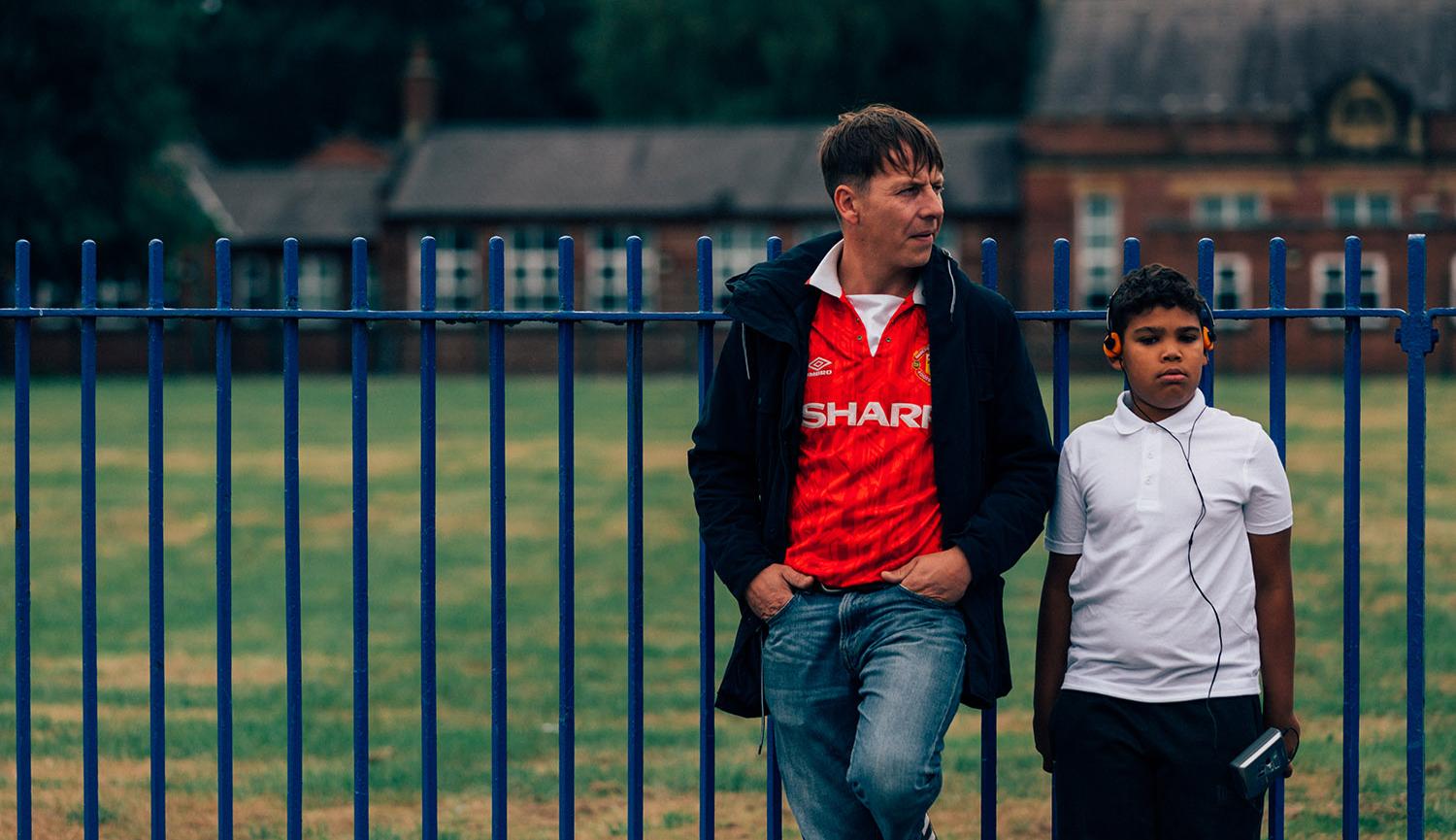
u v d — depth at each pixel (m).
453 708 8.00
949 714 3.85
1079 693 3.98
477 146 45.56
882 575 3.88
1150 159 41.19
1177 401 3.96
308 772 6.76
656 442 21.42
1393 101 40.38
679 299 43.50
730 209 42.72
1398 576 10.95
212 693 8.32
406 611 10.66
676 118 51.59
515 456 19.83
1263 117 40.84
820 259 4.02
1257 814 3.92
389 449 20.81
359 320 4.31
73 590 11.38
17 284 4.39
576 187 43.97
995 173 42.81
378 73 62.66
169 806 6.24
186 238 41.69
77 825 5.97
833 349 3.93
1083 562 4.03
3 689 8.37
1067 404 4.26
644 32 51.38
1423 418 4.14
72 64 39.88
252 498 16.28
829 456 3.93
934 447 3.89
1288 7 43.31
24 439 4.41
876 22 48.62
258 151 64.50
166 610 10.69
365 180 47.72
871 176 3.87
